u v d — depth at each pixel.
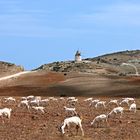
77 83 185.25
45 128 58.88
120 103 100.12
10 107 91.69
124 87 172.62
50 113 79.25
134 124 64.25
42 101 100.44
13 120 68.12
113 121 66.75
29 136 51.78
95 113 80.50
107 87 173.88
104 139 49.88
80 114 77.94
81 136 51.94
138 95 156.62
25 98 118.50
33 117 71.88
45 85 193.62
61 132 53.25
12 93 175.38
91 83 183.25
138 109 89.62
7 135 52.62
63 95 163.75
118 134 54.16
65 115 75.62
